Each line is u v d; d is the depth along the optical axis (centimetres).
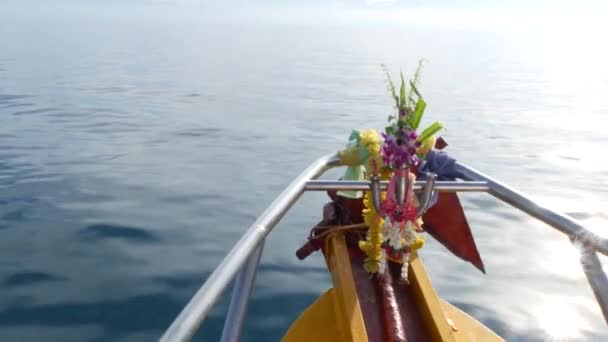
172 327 198
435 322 292
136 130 1873
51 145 1555
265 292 670
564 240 870
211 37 12669
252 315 612
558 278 727
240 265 243
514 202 315
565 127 2261
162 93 3027
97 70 4231
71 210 966
